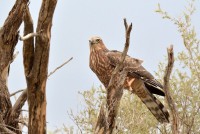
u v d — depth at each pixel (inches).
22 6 423.5
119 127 492.7
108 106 438.6
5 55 445.4
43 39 406.3
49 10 402.3
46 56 411.5
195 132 518.6
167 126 556.4
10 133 425.7
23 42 415.8
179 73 542.3
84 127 498.9
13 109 452.1
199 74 541.0
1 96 449.1
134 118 520.1
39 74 414.6
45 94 421.4
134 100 556.4
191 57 544.7
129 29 426.0
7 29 435.8
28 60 418.6
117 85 444.8
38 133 422.9
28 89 418.9
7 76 456.1
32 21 427.8
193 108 525.7
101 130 430.6
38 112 421.1
